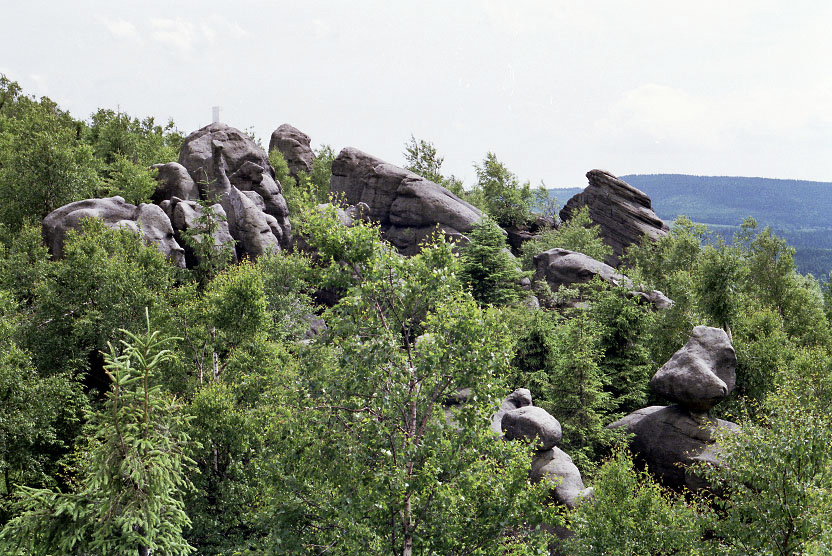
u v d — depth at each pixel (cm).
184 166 5725
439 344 1479
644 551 1836
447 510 1437
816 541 1463
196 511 2084
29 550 1085
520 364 3725
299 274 1619
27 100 7556
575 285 5553
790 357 3622
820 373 3250
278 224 5456
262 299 2745
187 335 2683
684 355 3106
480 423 1511
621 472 1969
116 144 6925
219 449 2202
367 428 1427
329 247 1558
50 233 3728
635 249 7444
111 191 4922
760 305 5088
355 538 1366
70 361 2644
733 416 3397
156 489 1095
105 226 3497
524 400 3200
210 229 3759
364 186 7244
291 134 10012
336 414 1482
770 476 1588
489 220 4978
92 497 1122
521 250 8900
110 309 2694
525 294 5084
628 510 1905
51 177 4309
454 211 6744
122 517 1067
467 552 1441
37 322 2770
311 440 1469
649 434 3106
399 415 1529
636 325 3772
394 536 1371
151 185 4900
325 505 1449
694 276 4312
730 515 1650
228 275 2975
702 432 2959
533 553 1459
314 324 4147
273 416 1553
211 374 2597
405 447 1392
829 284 6825
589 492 2406
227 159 5906
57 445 2450
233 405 2244
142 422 1103
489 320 1551
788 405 1747
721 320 3978
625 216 8375
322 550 1492
